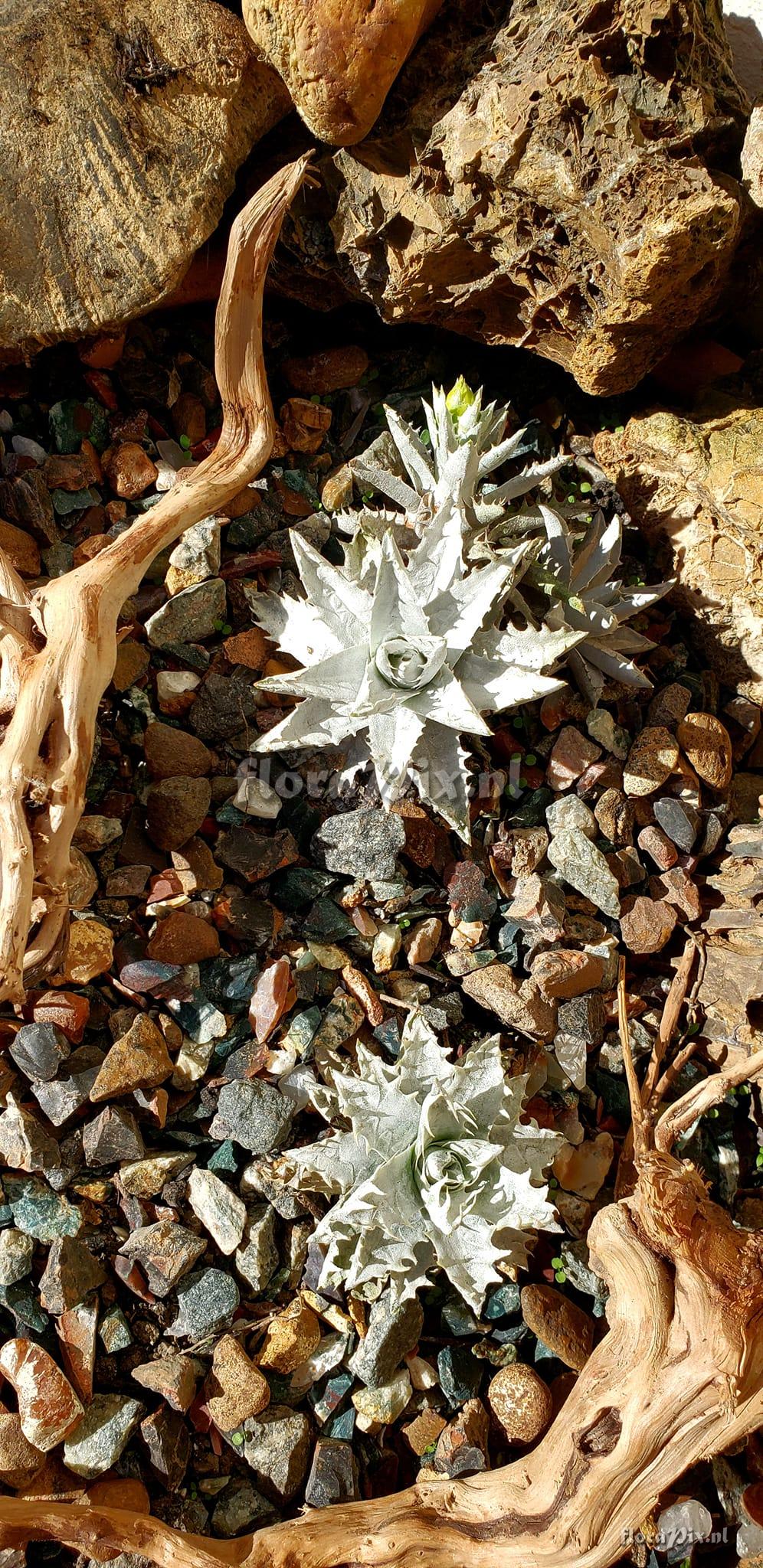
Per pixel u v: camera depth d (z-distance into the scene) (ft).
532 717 1.68
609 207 1.41
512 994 1.49
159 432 1.69
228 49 1.50
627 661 1.65
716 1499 1.40
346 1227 1.34
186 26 1.49
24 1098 1.35
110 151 1.48
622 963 1.50
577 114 1.39
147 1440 1.27
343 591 1.49
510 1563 1.23
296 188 1.47
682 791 1.68
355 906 1.52
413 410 1.82
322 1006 1.49
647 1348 1.26
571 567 1.65
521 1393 1.36
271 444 1.53
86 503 1.62
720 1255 1.28
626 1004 1.59
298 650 1.55
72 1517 1.16
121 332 1.59
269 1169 1.39
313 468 1.76
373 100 1.41
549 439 1.88
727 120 1.46
